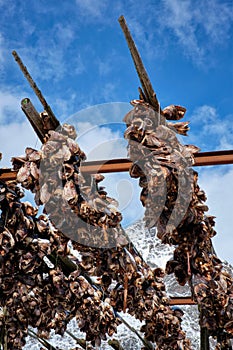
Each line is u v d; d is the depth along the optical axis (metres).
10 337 3.71
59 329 3.72
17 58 2.38
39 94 2.50
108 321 3.96
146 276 3.73
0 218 3.10
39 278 3.46
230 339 4.05
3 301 3.51
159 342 3.95
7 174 3.06
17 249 3.23
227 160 2.99
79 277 3.73
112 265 3.07
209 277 3.12
